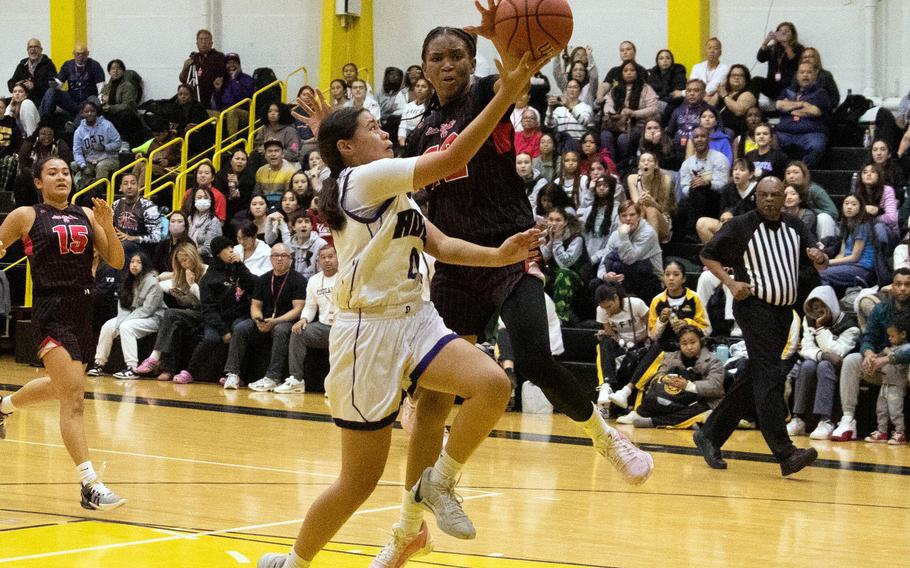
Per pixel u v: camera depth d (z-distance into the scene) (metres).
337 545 5.09
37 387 6.43
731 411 8.11
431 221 5.02
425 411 4.31
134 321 13.35
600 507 6.34
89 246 6.09
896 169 12.10
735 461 8.53
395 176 3.79
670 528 5.79
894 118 13.21
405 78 16.70
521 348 4.61
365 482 3.99
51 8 19.61
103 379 13.19
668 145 13.87
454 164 3.72
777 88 14.24
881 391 9.78
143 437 8.59
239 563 4.64
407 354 3.94
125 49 19.47
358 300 3.93
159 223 14.46
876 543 5.54
